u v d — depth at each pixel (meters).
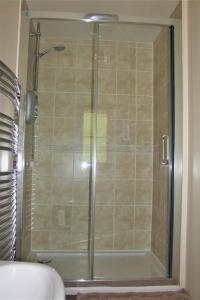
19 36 1.83
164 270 2.04
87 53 2.50
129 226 2.50
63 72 2.49
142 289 1.76
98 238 2.46
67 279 1.89
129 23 2.09
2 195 1.39
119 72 2.54
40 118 2.45
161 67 2.33
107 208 2.50
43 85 2.46
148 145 2.55
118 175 2.52
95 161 2.50
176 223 1.88
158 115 2.40
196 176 1.68
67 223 2.43
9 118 1.45
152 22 2.04
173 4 1.96
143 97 2.55
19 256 1.83
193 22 1.77
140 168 2.54
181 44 1.89
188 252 1.75
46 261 2.24
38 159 2.44
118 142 2.53
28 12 1.93
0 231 1.37
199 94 1.67
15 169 1.64
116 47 2.52
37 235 2.38
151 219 2.51
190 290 1.69
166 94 2.19
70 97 2.49
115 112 2.53
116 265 2.23
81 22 2.10
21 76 1.85
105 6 2.00
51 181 2.44
